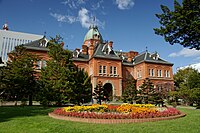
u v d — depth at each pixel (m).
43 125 8.51
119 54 47.81
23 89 23.38
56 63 22.47
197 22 9.52
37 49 36.16
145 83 28.55
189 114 14.70
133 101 29.44
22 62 24.00
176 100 31.44
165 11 11.29
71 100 21.97
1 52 59.41
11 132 7.13
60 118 10.80
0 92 24.00
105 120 9.47
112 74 40.66
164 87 38.88
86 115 10.28
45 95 20.94
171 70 46.06
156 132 7.15
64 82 21.48
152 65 43.94
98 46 42.88
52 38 23.59
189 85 30.30
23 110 16.08
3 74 23.25
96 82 38.50
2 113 13.52
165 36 11.62
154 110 12.18
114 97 37.53
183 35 10.94
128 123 9.38
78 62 42.16
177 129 7.77
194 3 9.78
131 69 46.31
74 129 7.66
